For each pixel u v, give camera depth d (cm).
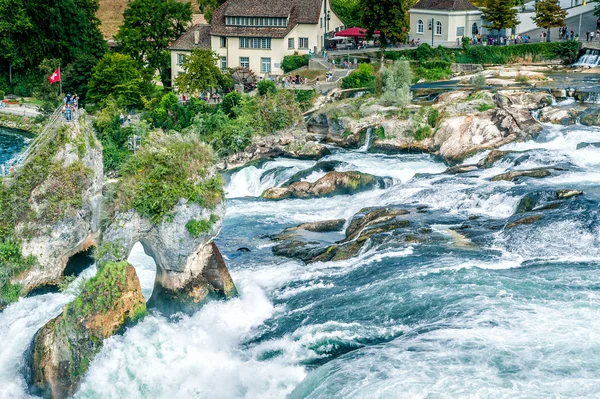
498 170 6931
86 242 5278
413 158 7862
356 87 10044
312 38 11588
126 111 10056
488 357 3828
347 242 5669
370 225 5853
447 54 11369
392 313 4481
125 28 12150
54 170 5122
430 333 4106
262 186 7681
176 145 4738
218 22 11800
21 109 11975
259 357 4356
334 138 8562
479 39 11912
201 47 11812
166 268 4756
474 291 4544
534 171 6506
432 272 4856
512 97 8238
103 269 4453
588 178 6359
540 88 8750
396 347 4006
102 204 4700
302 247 5747
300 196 7144
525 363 3762
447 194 6303
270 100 9088
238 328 4666
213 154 4822
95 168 5400
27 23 12700
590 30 12025
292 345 4362
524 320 4144
